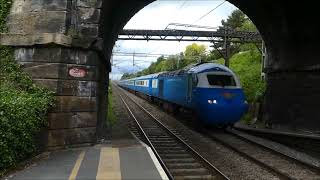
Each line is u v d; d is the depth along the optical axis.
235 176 13.79
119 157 13.05
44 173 10.48
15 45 14.34
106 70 21.56
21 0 15.03
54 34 14.18
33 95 13.55
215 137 22.02
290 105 24.64
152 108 41.91
